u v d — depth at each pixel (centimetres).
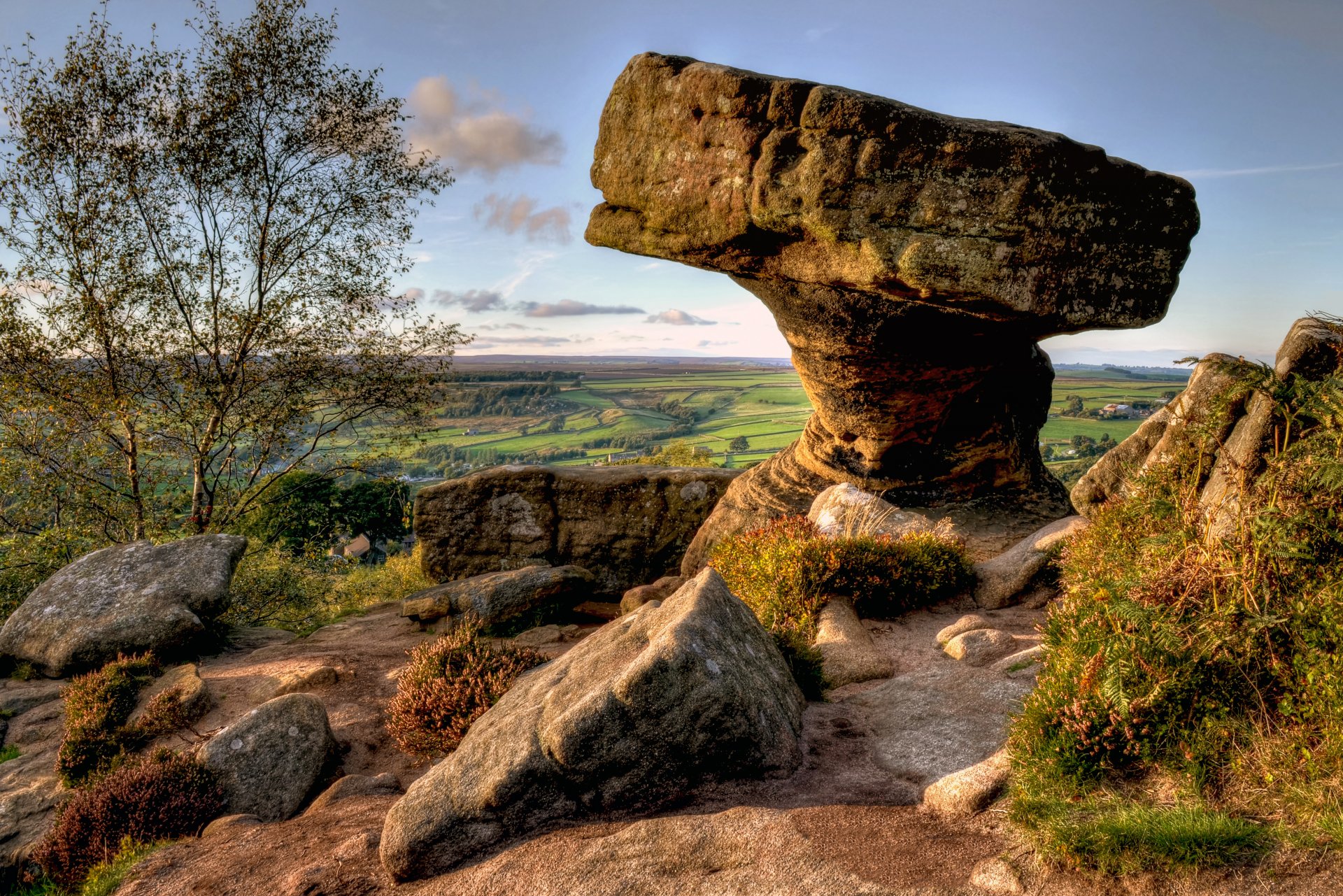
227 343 1959
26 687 1136
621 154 1091
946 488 1355
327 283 2075
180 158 1914
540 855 503
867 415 1286
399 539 4088
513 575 1477
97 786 787
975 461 1343
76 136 1852
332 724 932
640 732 542
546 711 586
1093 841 379
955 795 466
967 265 845
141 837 725
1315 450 504
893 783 529
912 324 1077
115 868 651
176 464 2017
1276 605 470
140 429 1886
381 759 866
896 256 864
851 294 1070
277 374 2014
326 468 2139
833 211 884
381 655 1216
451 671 873
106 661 1152
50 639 1164
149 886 596
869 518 1259
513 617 1421
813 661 751
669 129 1024
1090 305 882
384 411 2170
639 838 488
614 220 1115
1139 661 471
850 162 874
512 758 549
